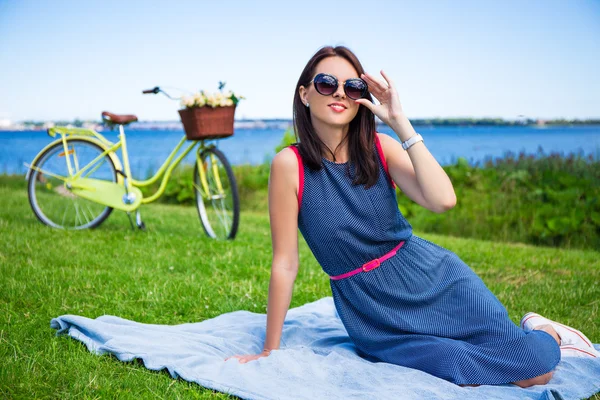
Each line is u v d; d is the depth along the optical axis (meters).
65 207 6.89
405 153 2.81
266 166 12.12
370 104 2.66
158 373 2.63
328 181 2.78
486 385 2.52
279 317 2.86
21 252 5.04
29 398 2.34
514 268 5.49
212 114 6.19
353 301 2.85
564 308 4.06
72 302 3.74
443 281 2.77
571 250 6.96
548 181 8.76
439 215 8.70
